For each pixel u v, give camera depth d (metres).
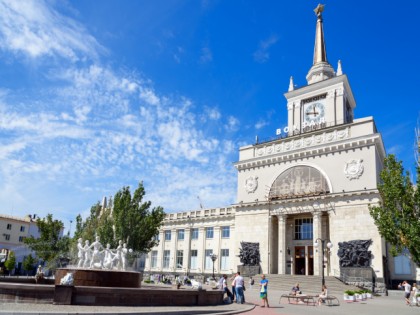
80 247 28.20
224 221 64.44
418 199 26.19
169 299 19.86
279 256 51.09
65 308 15.91
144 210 50.06
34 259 67.75
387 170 29.09
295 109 62.06
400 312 23.67
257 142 60.41
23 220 85.38
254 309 22.62
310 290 40.81
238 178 59.97
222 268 62.28
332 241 47.16
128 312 15.55
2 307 15.10
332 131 52.31
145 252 49.25
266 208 54.53
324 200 49.22
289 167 54.59
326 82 59.50
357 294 33.16
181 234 70.69
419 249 24.86
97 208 60.22
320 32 68.88
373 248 43.66
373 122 48.84
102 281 22.30
